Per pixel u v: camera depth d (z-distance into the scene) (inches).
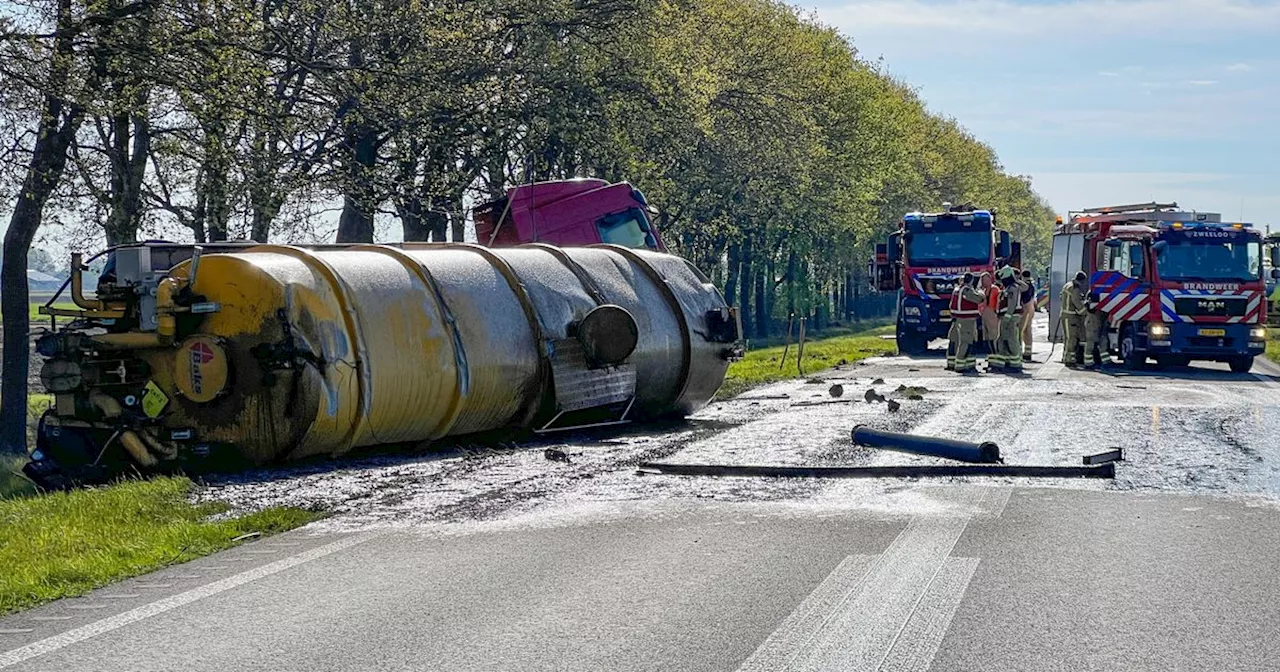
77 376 493.7
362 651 231.8
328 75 1028.5
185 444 498.3
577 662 222.4
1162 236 1098.1
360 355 501.4
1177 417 623.5
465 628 245.8
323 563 307.4
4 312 895.7
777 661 221.1
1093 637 234.1
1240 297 1080.2
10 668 227.0
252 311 488.7
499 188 1459.2
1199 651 225.5
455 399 536.7
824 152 2246.6
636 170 1596.9
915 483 415.5
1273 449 498.0
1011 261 1481.3
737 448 507.8
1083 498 384.8
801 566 294.0
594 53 1406.3
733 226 2039.9
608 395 590.9
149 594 281.3
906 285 1401.3
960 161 4175.7
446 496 405.1
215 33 880.3
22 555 323.6
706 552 311.6
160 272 504.7
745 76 1966.0
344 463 506.3
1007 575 283.6
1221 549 312.0
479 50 1266.0
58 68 797.9
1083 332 1147.9
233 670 221.8
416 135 1218.0
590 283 609.6
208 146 944.9
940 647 228.2
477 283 563.2
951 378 945.5
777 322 3198.8
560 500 393.1
